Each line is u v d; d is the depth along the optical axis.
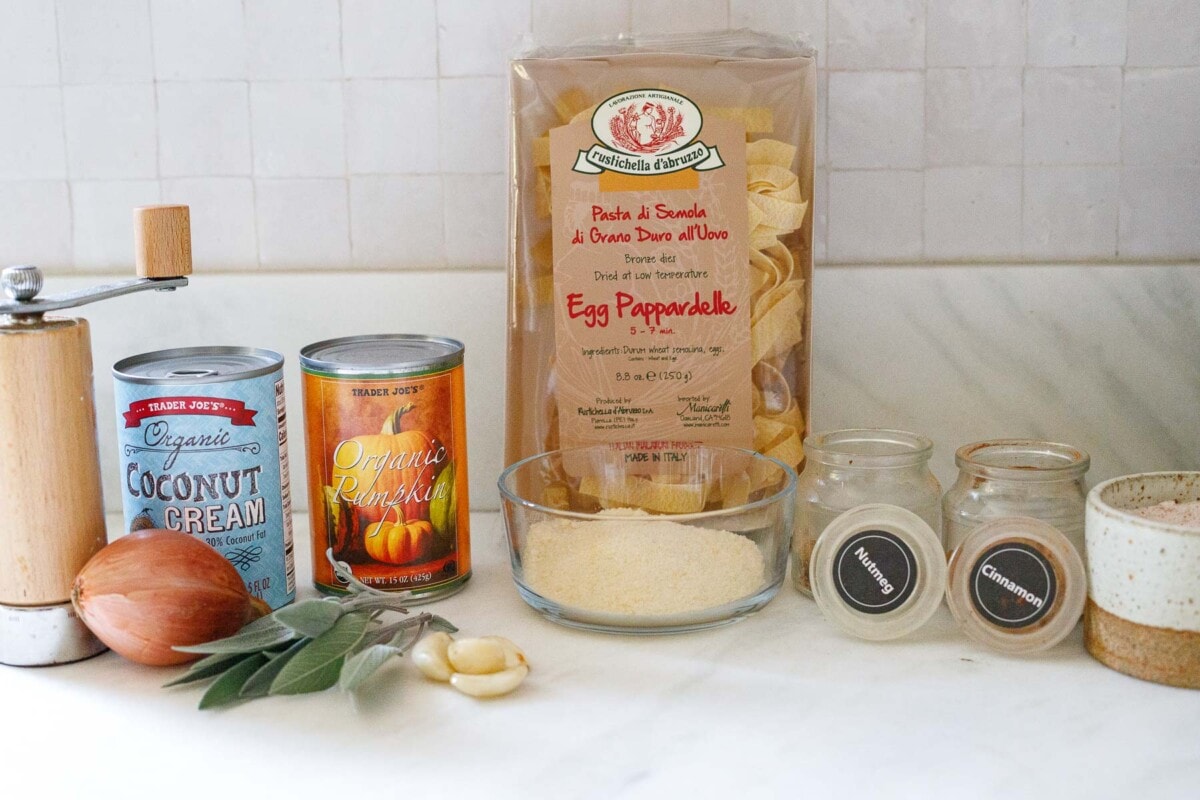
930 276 0.86
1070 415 0.88
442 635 0.65
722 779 0.53
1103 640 0.64
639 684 0.62
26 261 0.89
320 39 0.85
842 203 0.87
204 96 0.86
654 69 0.76
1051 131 0.85
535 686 0.62
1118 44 0.83
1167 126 0.85
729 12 0.84
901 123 0.85
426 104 0.86
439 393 0.71
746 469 0.77
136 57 0.86
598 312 0.77
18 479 0.63
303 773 0.54
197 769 0.54
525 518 0.71
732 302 0.77
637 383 0.77
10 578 0.64
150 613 0.62
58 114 0.87
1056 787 0.52
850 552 0.68
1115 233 0.86
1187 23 0.83
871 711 0.59
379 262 0.89
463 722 0.58
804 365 0.79
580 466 0.77
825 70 0.85
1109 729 0.57
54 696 0.62
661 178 0.76
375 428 0.70
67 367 0.63
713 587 0.68
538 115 0.77
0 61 0.86
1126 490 0.67
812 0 0.84
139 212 0.67
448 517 0.73
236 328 0.89
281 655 0.61
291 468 0.91
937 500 0.74
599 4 0.85
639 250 0.76
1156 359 0.87
